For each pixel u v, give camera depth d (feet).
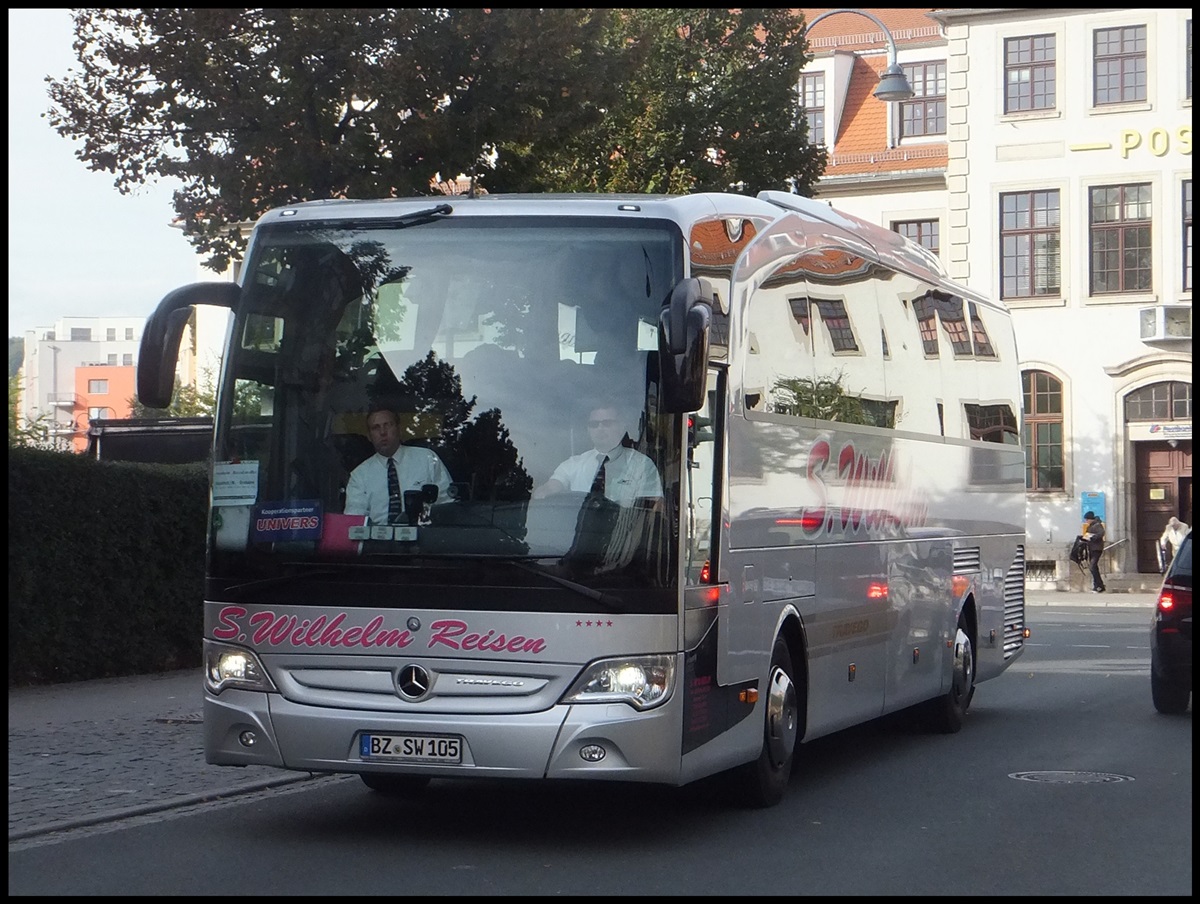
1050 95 156.15
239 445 30.94
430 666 29.37
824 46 175.42
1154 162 152.15
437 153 55.16
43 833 31.45
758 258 34.68
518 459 29.58
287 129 53.42
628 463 29.40
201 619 66.28
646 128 98.27
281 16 51.98
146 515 62.80
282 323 31.01
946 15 158.61
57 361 447.01
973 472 53.11
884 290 44.68
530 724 28.86
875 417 42.86
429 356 30.22
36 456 57.26
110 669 61.72
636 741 28.91
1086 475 153.38
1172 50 151.64
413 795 36.94
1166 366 150.71
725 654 31.63
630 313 29.81
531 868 28.19
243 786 37.24
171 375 30.55
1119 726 51.42
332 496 30.14
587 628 29.01
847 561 40.04
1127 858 29.66
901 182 165.68
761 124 99.60
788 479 35.86
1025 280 156.66
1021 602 59.57
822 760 43.62
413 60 53.36
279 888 26.23
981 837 31.71
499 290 30.22
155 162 54.24
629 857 29.37
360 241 30.99
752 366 33.86
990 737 48.78
